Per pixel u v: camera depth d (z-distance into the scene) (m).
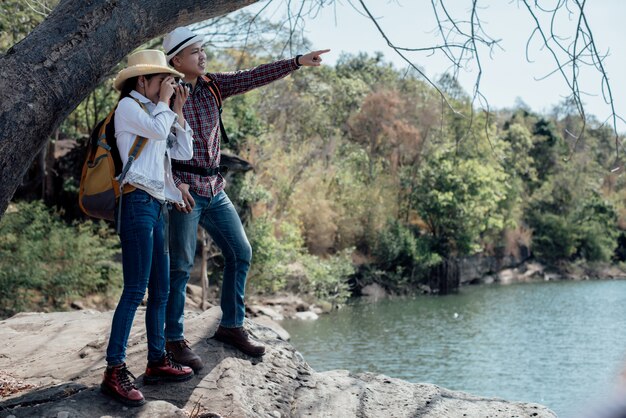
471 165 41.66
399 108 44.69
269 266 25.59
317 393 4.53
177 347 4.18
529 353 21.02
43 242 16.41
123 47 3.51
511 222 48.59
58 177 21.52
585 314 29.91
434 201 40.84
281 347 4.96
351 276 34.78
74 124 22.94
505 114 76.06
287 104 37.50
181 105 3.80
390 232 37.44
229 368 4.30
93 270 16.98
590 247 54.06
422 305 32.34
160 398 3.92
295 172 33.91
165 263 3.83
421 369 18.59
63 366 4.71
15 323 6.05
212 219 4.30
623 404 0.99
